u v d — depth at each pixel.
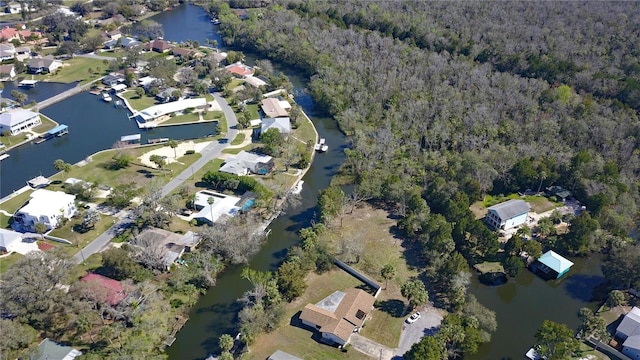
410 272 133.75
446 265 125.19
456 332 105.94
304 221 155.50
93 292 112.50
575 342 106.50
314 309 116.62
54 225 147.12
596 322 110.38
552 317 122.31
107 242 141.62
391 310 120.56
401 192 158.38
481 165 165.12
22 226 148.00
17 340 100.94
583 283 134.00
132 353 98.69
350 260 137.00
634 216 157.88
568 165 171.50
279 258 139.38
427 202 160.88
